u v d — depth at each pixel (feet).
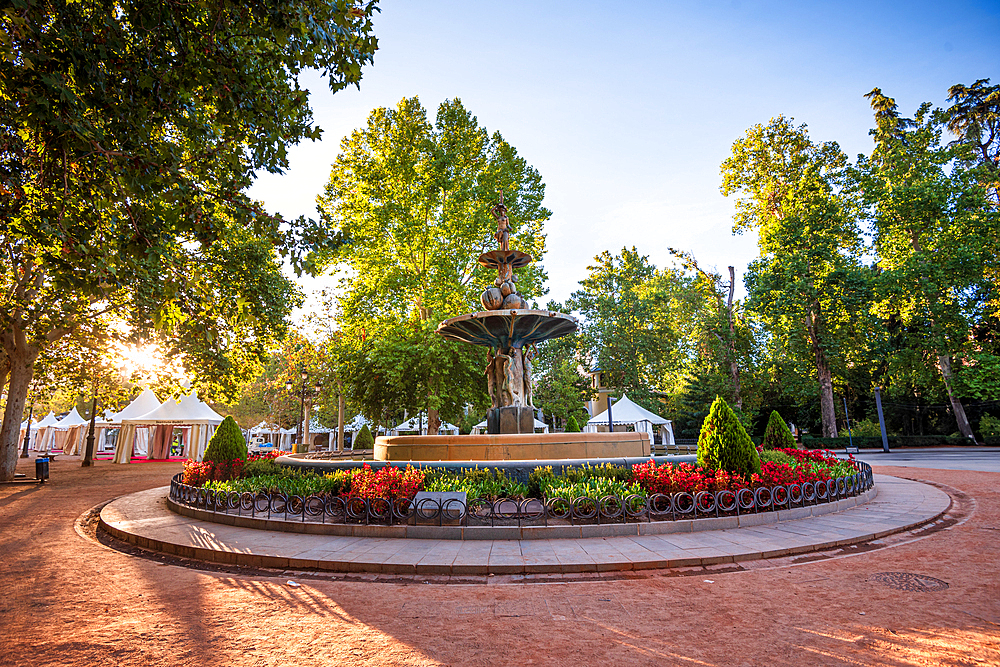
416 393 77.82
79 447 144.05
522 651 13.60
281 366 129.08
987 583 18.35
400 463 37.04
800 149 115.85
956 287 110.83
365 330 81.76
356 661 13.14
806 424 139.54
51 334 64.13
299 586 19.99
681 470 31.89
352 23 23.30
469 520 28.84
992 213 108.78
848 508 33.50
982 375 103.55
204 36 21.45
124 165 21.83
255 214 25.62
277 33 21.30
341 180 79.41
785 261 109.29
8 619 16.56
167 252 26.50
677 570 21.20
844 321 111.14
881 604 16.51
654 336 145.38
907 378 118.52
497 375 48.37
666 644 13.87
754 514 28.84
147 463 105.60
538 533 26.20
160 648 14.12
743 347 138.21
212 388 72.84
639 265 161.48
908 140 123.54
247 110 23.34
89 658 13.50
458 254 76.69
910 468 63.87
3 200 22.39
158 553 26.14
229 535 28.07
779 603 16.92
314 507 31.40
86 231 22.86
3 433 63.62
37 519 37.11
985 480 48.08
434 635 14.80
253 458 52.85
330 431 170.50
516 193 79.36
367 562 21.91
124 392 96.22
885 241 122.62
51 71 18.56
